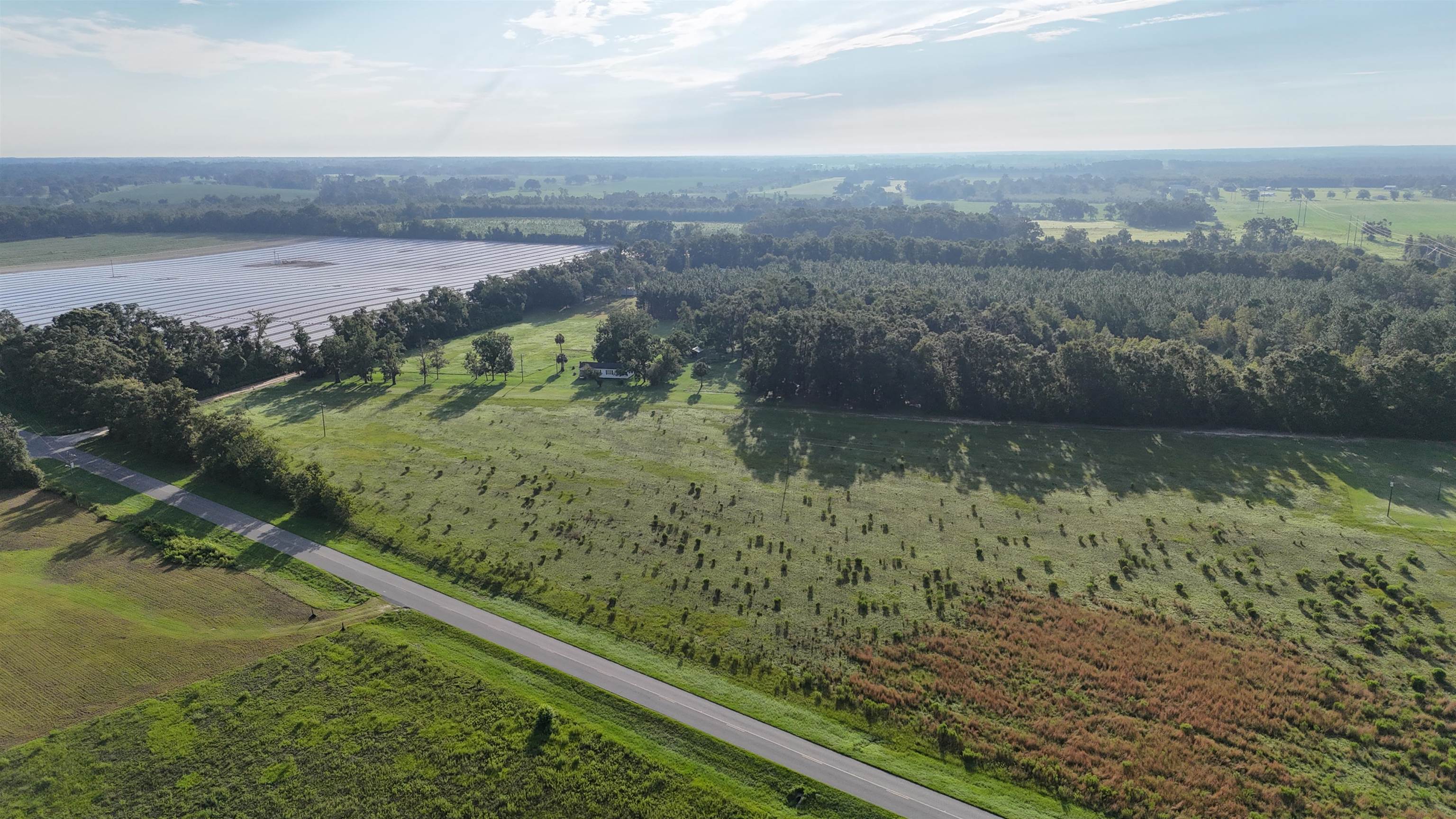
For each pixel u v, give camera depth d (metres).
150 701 61.75
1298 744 60.16
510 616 74.50
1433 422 117.69
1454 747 59.12
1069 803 55.06
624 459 113.00
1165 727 62.03
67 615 72.25
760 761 57.69
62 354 125.81
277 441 117.75
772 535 91.06
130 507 94.19
